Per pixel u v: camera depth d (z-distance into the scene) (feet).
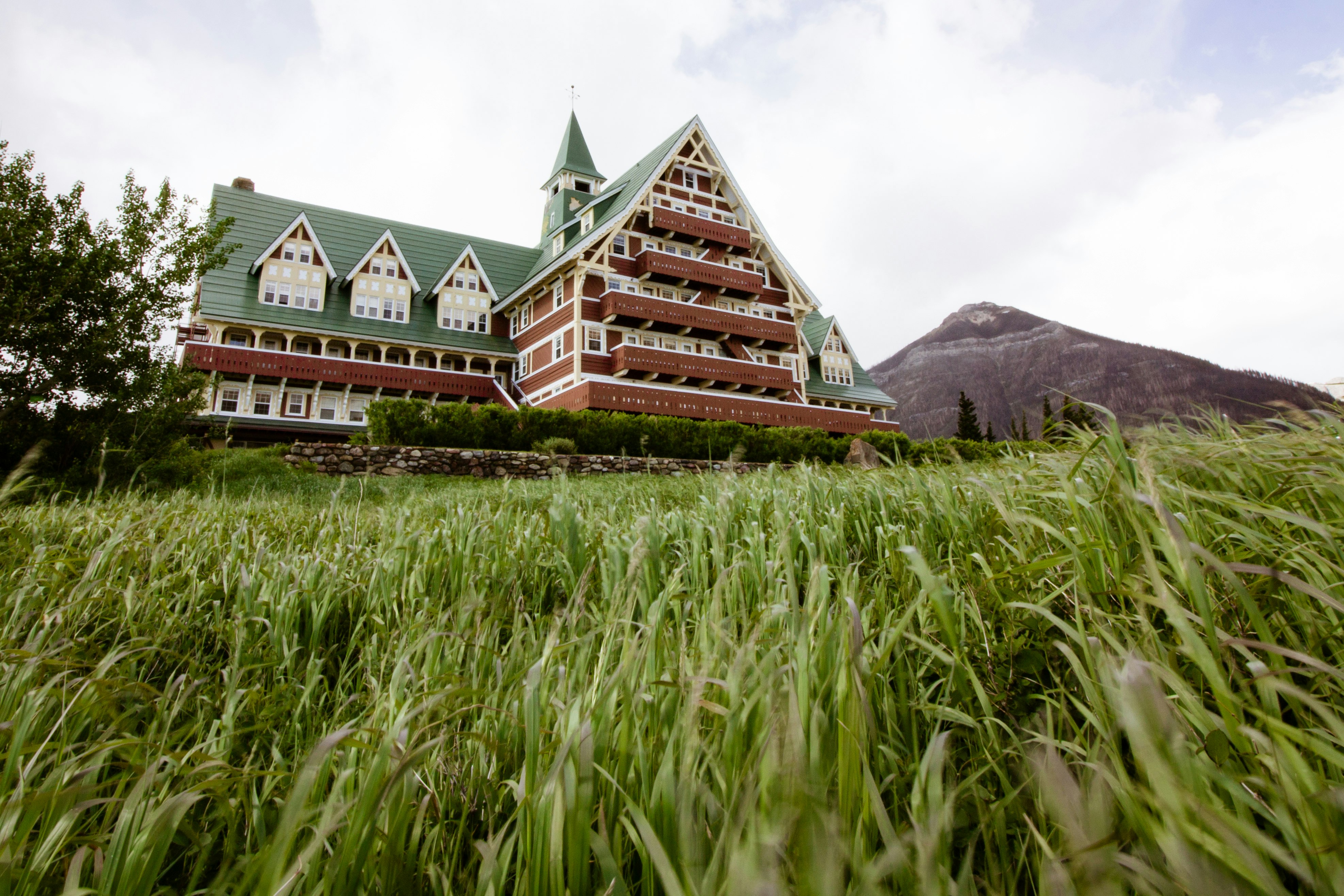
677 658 6.40
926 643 5.88
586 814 3.84
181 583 12.85
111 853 3.98
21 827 3.96
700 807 4.08
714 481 17.97
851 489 14.11
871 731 4.60
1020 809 4.61
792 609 6.05
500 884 3.97
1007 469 12.08
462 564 12.09
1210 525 7.38
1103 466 8.51
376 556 13.74
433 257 129.18
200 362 91.86
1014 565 7.80
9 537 15.10
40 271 36.29
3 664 6.98
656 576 10.41
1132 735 2.90
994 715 6.30
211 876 5.41
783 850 2.89
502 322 125.59
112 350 38.29
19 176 38.11
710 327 111.75
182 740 6.36
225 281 103.55
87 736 6.48
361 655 9.73
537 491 20.25
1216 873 2.60
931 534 10.48
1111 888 2.50
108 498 27.61
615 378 104.99
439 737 4.29
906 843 3.21
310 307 107.76
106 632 10.42
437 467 60.23
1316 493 7.37
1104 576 6.42
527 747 4.61
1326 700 5.01
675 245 117.50
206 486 40.14
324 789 5.16
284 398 99.76
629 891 3.78
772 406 114.32
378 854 4.13
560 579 12.37
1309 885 2.76
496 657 7.07
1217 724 4.05
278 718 7.79
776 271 128.36
